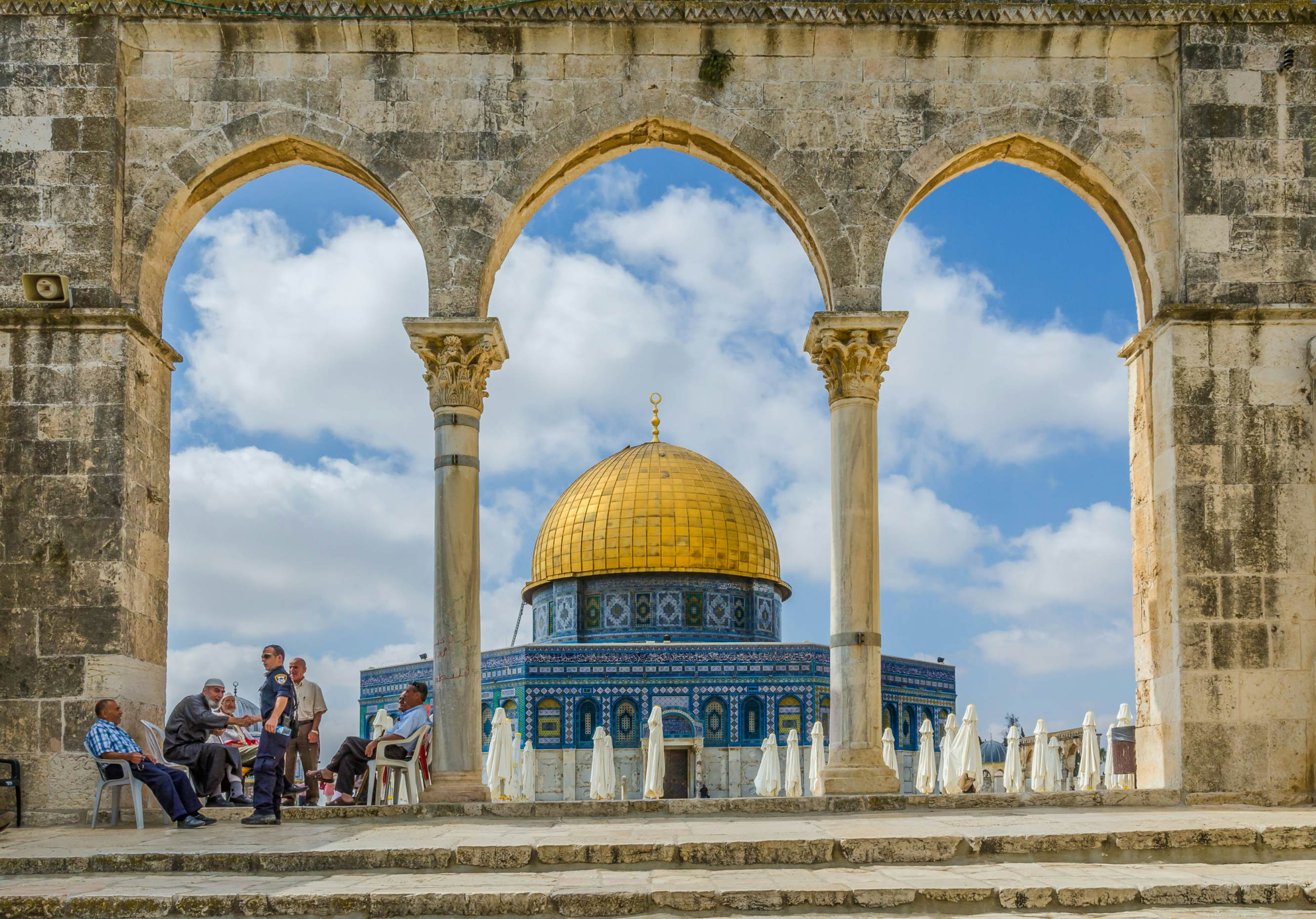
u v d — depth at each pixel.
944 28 24.48
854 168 24.41
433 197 24.27
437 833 18.64
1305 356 23.75
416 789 23.25
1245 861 17.03
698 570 62.72
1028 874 15.80
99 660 22.83
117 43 24.16
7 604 22.97
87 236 23.78
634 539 62.88
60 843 18.30
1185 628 23.17
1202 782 22.78
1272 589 23.25
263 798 20.23
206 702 22.89
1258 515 23.42
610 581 63.75
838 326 24.06
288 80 24.44
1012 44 24.59
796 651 59.06
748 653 59.16
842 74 24.59
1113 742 26.56
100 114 23.98
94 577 23.05
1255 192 24.12
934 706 63.94
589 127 24.36
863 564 23.84
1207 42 24.33
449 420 24.09
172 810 20.42
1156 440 24.34
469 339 24.11
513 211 24.34
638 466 65.19
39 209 23.83
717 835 17.72
